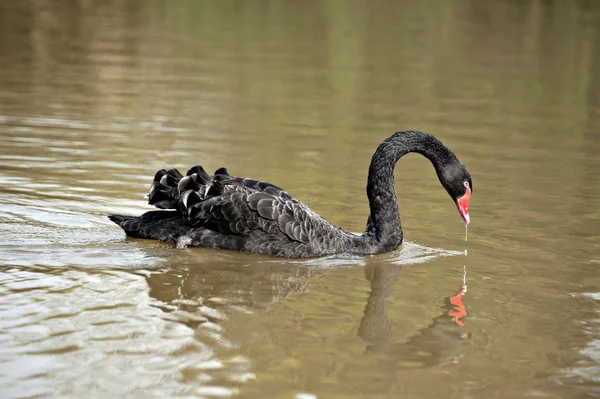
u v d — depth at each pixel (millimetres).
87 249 10695
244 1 45125
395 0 46906
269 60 29281
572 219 13102
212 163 15758
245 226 11000
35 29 33281
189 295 9258
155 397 6797
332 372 7461
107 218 12164
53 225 11609
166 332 8125
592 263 11023
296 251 10992
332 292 9672
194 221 11086
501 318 9008
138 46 30875
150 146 16969
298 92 24141
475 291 9859
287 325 8523
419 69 28656
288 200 11188
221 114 20719
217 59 28953
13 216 11891
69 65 26406
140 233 11266
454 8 44281
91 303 8773
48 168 14898
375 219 11617
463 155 17453
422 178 15953
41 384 6902
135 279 9688
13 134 17500
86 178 14328
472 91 25219
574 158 17422
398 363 7730
